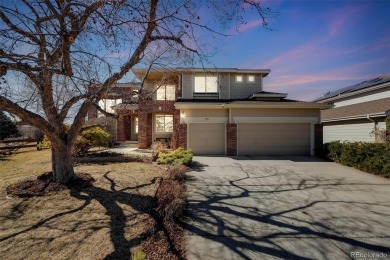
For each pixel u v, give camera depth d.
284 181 7.55
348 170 9.35
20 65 3.53
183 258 3.25
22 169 8.58
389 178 7.96
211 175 8.34
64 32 3.65
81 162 10.36
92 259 3.16
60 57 4.45
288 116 13.51
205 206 5.25
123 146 18.19
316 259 3.25
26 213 4.61
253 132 13.52
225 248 3.51
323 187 6.89
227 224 4.34
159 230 4.02
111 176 7.50
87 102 6.22
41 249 3.38
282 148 13.52
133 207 5.02
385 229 4.14
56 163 6.30
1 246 3.45
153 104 16.34
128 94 6.48
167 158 10.07
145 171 8.44
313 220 4.53
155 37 5.75
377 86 16.02
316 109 13.54
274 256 3.31
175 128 15.44
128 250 3.40
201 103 13.66
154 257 3.24
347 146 10.27
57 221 4.30
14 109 5.00
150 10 5.17
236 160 11.68
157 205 5.15
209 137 13.77
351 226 4.27
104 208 4.93
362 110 15.22
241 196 5.98
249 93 17.44
